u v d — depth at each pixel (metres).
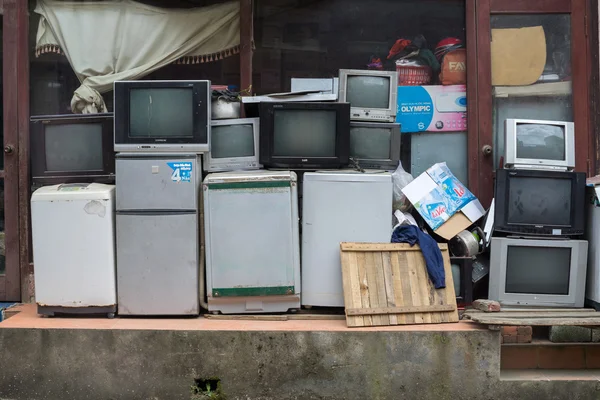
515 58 5.06
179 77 5.16
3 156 4.91
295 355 3.89
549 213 4.30
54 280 4.16
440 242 4.55
